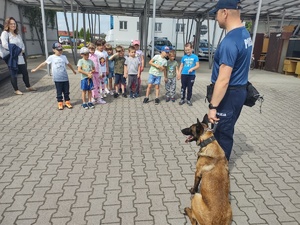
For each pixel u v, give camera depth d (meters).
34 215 2.42
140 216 2.47
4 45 6.30
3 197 2.66
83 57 5.54
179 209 2.59
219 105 2.64
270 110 6.56
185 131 2.78
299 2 12.05
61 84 5.55
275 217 2.54
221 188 2.10
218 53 2.44
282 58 13.50
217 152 2.38
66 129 4.62
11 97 6.58
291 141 4.55
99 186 2.93
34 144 3.95
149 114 5.74
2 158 3.48
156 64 6.28
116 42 29.69
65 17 13.14
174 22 30.16
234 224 2.42
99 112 5.70
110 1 13.35
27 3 14.67
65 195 2.73
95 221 2.38
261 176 3.32
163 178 3.15
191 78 6.30
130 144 4.11
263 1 11.86
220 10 2.43
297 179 3.28
